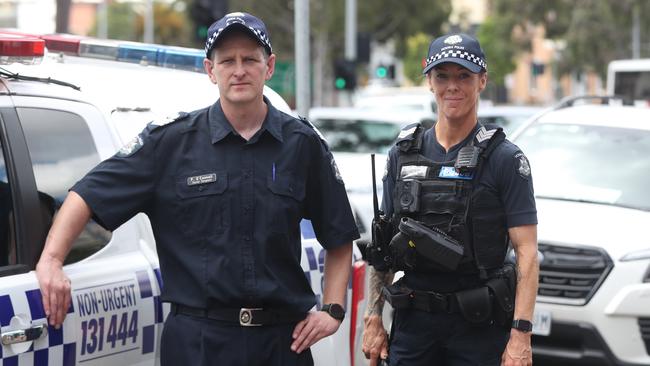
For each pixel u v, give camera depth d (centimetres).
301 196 745
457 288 864
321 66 8081
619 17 8450
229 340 726
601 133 1562
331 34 8275
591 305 1320
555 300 1337
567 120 1603
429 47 879
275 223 730
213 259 723
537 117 1644
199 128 736
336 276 781
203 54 1023
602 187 1471
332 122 2861
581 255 1336
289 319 744
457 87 859
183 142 732
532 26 9575
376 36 8806
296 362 751
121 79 917
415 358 887
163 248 739
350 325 980
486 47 9144
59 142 794
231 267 722
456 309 862
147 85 930
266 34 728
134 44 1012
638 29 8438
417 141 886
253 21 723
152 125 736
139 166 726
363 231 1919
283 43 8706
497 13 9438
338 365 949
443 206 855
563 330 1332
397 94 4388
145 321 811
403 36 8769
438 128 883
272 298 729
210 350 726
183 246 731
